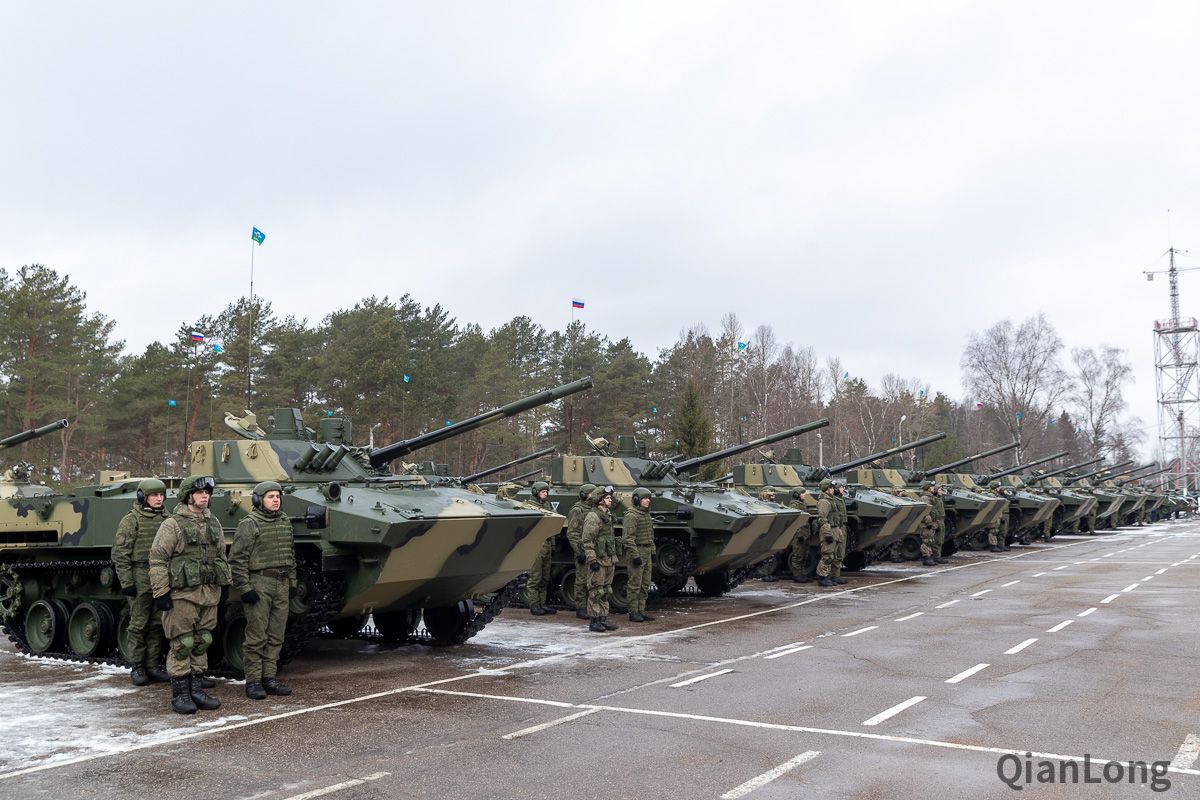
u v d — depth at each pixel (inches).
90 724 369.7
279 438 573.0
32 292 1628.9
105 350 1752.0
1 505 577.3
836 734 346.0
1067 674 456.8
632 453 868.6
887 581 942.4
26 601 569.3
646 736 344.8
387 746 333.1
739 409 2370.8
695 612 716.7
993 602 754.2
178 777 298.0
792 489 999.6
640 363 2161.7
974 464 2787.9
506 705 397.7
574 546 693.3
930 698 405.4
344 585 492.4
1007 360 2628.0
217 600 406.9
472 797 277.1
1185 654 510.6
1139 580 919.7
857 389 3125.0
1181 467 3257.9
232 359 1695.4
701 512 753.6
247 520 425.7
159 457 1788.9
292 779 295.0
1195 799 272.8
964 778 292.5
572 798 276.2
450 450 2037.4
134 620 454.3
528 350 2421.3
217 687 445.1
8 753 327.0
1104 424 3061.0
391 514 473.1
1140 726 355.9
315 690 434.3
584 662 502.3
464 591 544.7
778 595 831.1
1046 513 1517.0
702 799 274.4
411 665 498.9
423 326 1975.9
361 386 1689.2
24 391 1615.4
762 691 422.6
